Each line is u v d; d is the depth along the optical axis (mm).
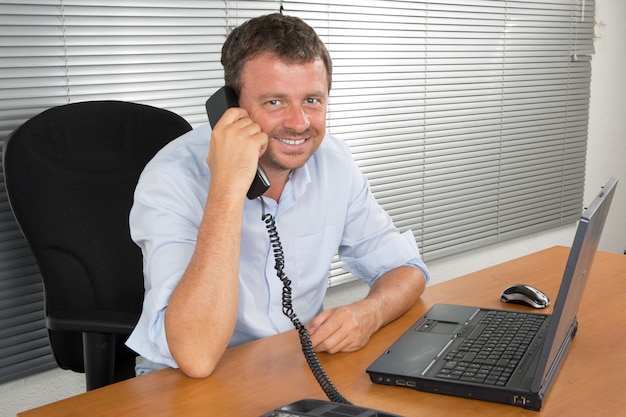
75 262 1744
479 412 1119
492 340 1323
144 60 2354
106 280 1779
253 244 1616
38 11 2107
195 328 1288
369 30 2971
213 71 2529
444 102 3365
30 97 2141
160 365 1529
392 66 3098
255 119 1464
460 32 3395
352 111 2963
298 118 1445
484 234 3680
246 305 1595
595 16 4176
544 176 3996
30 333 2232
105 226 1782
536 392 1102
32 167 1707
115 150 1817
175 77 2436
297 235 1681
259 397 1196
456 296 1688
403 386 1214
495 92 3631
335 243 1764
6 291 2162
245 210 1605
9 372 2199
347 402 1154
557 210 4113
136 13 2307
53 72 2174
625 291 1686
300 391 1218
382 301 1516
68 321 1596
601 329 1452
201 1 2453
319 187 1718
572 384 1203
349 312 1402
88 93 2252
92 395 1217
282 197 1645
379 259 1783
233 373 1297
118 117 1839
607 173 4453
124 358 1812
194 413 1143
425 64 3238
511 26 3658
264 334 1613
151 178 1519
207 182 1551
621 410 1113
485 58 3547
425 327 1438
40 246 1710
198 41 2473
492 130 3648
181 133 1892
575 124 4148
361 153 3025
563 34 3973
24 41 2102
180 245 1436
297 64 1426
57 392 2371
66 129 1771
